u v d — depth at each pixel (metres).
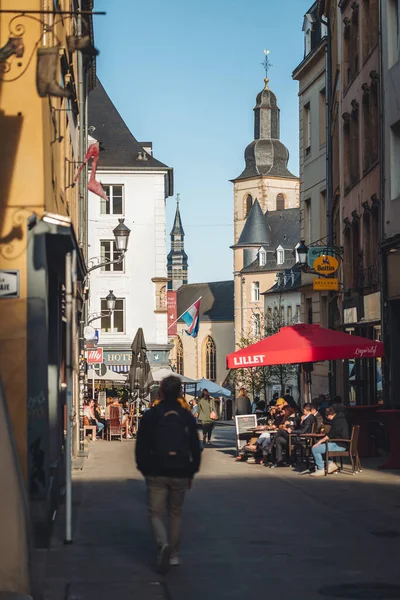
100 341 76.44
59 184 16.94
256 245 142.62
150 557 11.70
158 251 77.06
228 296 159.62
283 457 25.89
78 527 14.12
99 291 76.75
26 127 12.64
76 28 24.34
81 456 28.98
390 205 27.98
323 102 48.34
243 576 10.51
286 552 11.93
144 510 16.05
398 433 22.84
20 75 12.26
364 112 32.44
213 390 85.12
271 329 95.88
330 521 14.54
